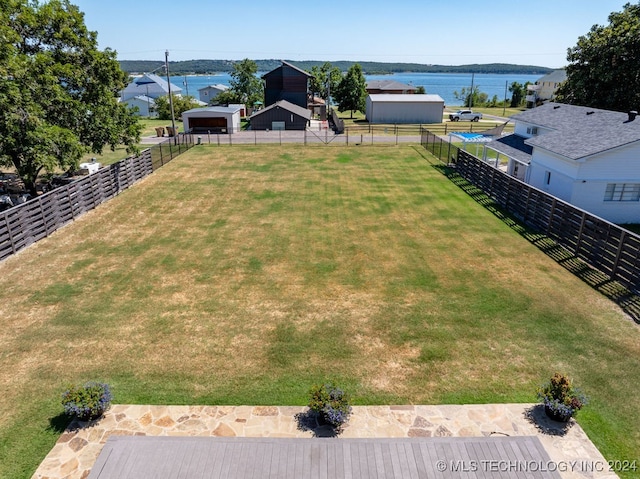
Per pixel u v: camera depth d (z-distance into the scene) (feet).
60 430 25.90
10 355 32.68
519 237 56.29
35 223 54.13
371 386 29.66
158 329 36.32
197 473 19.85
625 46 96.12
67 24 67.46
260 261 49.60
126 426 26.13
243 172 91.04
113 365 31.71
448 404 27.99
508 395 28.76
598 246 46.62
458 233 57.77
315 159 104.37
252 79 240.12
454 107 290.56
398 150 115.96
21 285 43.47
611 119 68.95
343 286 43.78
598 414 27.09
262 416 26.96
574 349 33.45
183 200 71.82
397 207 68.59
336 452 21.16
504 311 38.83
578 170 61.26
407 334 35.58
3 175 81.41
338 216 64.49
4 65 53.57
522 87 306.76
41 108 58.23
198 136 135.95
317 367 31.63
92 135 70.54
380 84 246.47
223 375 30.73
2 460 23.86
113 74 74.49
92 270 47.06
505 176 68.18
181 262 49.26
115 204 69.56
